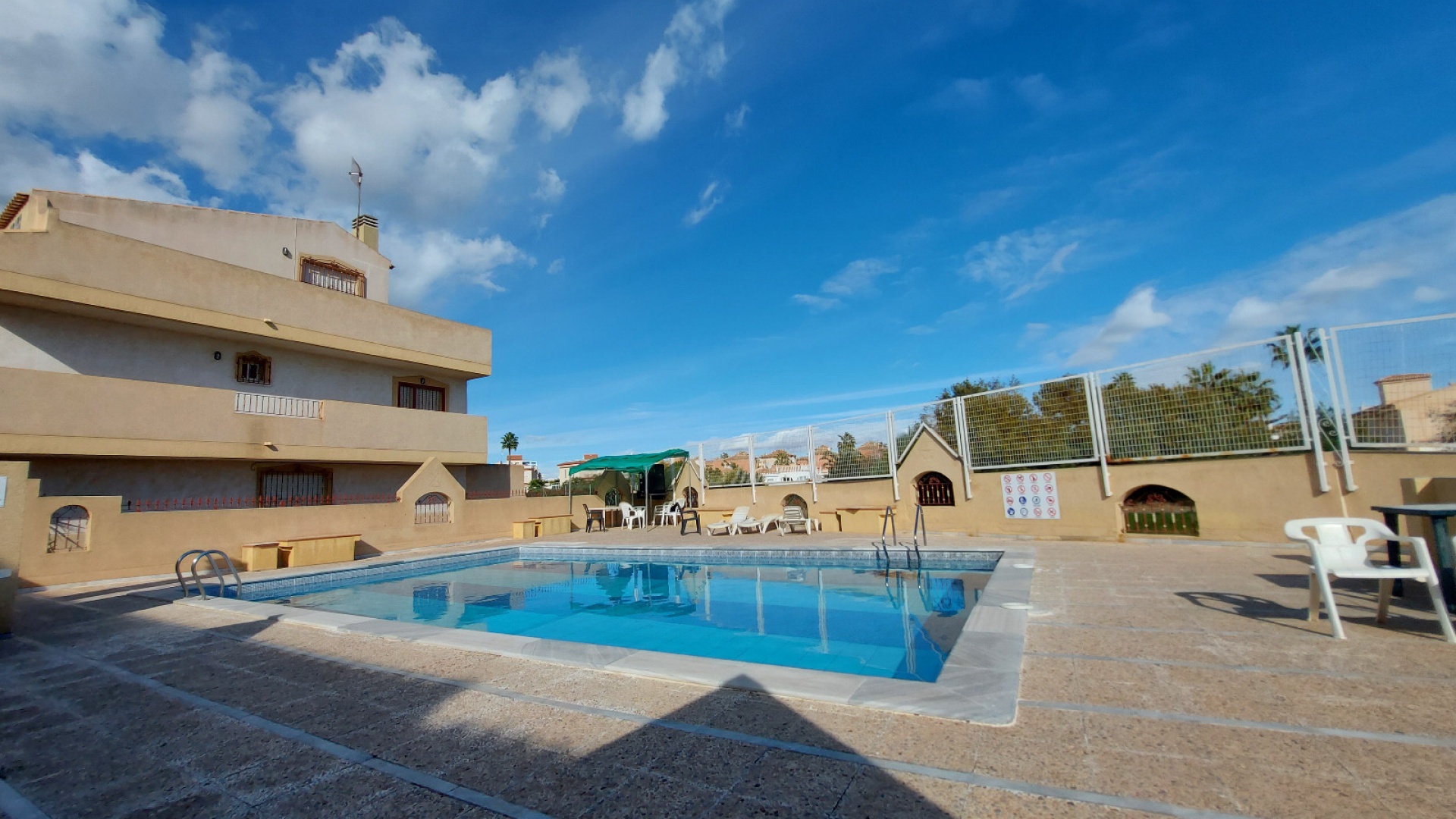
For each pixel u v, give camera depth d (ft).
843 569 38.75
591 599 34.24
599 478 84.69
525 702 12.91
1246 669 13.14
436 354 71.31
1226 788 8.19
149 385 47.09
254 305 55.26
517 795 8.86
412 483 59.26
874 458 54.90
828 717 11.34
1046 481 43.16
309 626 22.08
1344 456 31.45
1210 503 36.29
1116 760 9.18
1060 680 12.92
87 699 14.46
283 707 13.38
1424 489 22.80
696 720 11.48
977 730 10.52
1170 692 11.96
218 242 58.70
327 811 8.68
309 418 57.16
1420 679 12.04
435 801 8.82
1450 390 28.50
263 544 46.32
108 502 39.63
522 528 66.08
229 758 10.71
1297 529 17.12
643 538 58.85
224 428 51.24
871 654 20.70
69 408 43.06
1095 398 41.06
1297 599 19.72
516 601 34.35
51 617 26.11
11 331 45.03
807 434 60.70
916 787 8.55
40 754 11.21
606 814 8.18
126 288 47.32
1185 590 22.04
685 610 29.89
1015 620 18.25
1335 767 8.68
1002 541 41.55
